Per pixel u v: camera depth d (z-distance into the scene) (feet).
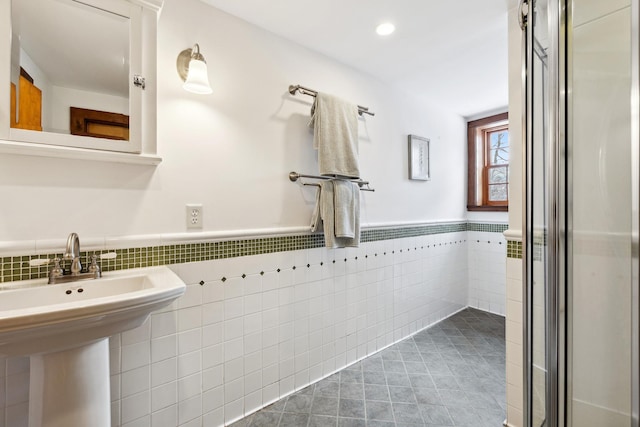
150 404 4.37
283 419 5.13
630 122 2.00
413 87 8.16
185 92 4.71
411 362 6.97
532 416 3.51
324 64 6.46
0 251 3.45
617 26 2.13
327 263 6.47
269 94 5.62
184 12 4.70
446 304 9.70
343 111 6.06
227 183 5.11
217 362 4.97
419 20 5.29
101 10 3.81
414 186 8.70
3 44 3.29
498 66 7.01
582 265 2.44
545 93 3.04
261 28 5.52
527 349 3.59
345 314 6.82
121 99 3.94
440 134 9.57
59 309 2.52
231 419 5.09
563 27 2.59
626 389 2.09
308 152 6.17
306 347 6.10
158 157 4.16
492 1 4.79
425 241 8.95
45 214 3.72
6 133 3.27
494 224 9.94
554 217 2.72
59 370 2.97
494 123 9.98
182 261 4.64
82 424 3.08
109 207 4.12
